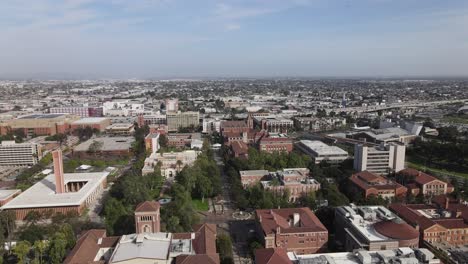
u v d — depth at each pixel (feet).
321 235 563.07
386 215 590.14
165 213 630.74
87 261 463.01
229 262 512.22
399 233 513.45
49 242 540.52
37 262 507.71
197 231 551.18
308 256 468.75
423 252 457.68
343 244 592.60
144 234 510.58
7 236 639.76
